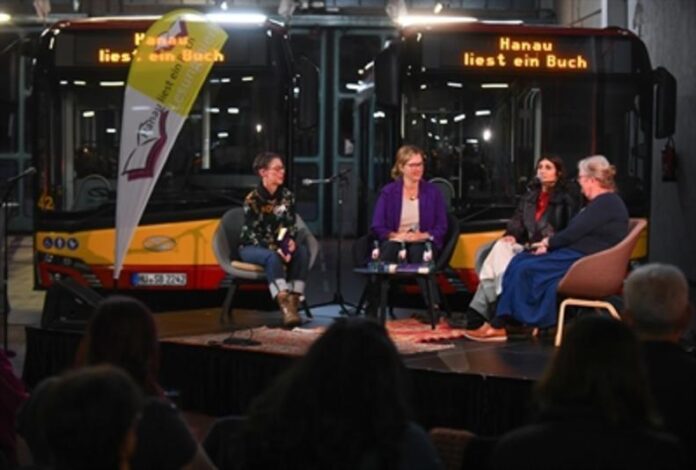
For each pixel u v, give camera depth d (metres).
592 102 11.70
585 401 3.55
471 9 22.31
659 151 15.93
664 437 3.48
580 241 9.10
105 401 3.05
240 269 10.00
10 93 21.31
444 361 8.12
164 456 4.08
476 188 11.60
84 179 11.80
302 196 21.52
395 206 10.21
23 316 12.95
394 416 3.47
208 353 8.37
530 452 3.48
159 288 11.70
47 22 21.23
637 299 4.46
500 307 9.20
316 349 3.53
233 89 11.86
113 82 11.80
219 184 11.79
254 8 22.06
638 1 16.50
